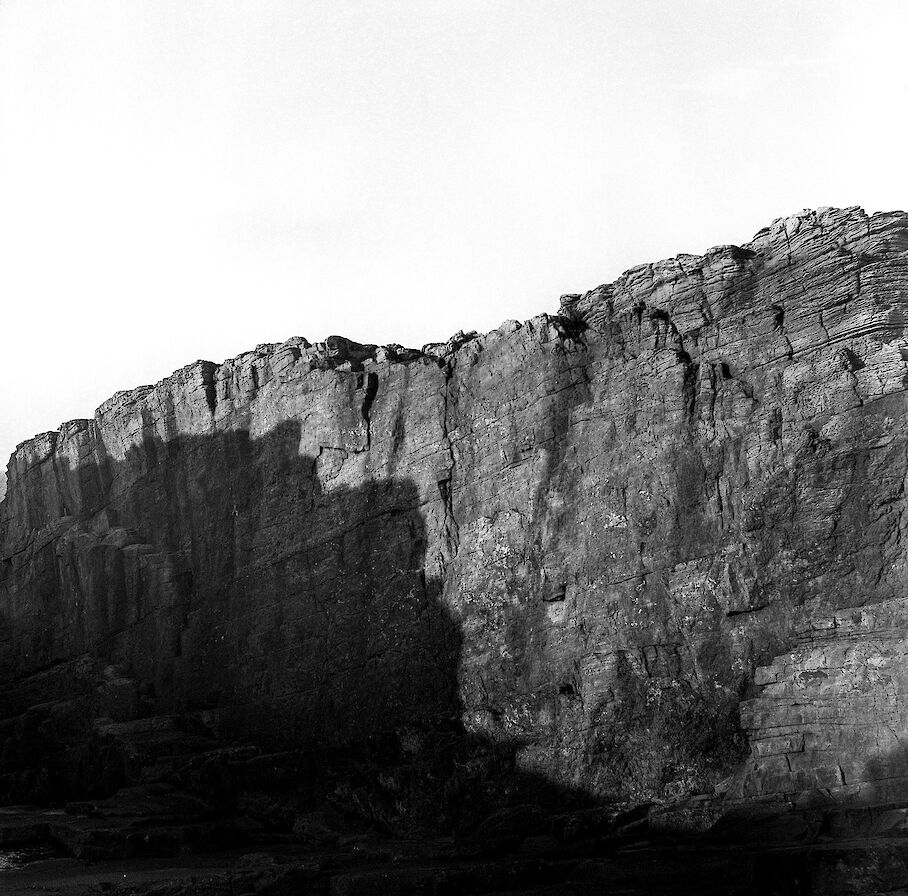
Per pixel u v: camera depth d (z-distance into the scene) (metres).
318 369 53.50
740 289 41.75
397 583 47.94
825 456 37.41
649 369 42.34
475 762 42.44
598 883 32.03
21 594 69.12
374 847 39.78
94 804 48.38
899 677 33.84
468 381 47.97
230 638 54.59
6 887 37.25
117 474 63.88
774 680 36.12
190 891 35.03
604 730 39.47
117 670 58.97
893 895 28.44
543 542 43.69
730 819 33.69
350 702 48.09
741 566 38.59
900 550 35.84
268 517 54.00
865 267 38.62
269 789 47.22
